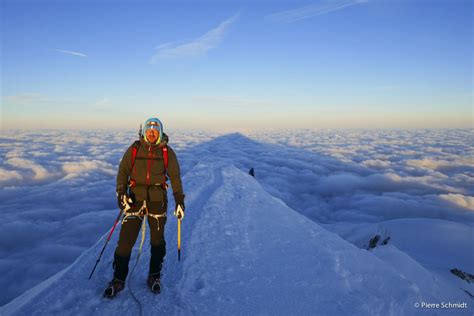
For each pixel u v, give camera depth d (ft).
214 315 7.38
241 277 9.31
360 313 7.72
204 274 9.37
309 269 9.86
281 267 10.01
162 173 8.32
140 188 8.15
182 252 10.94
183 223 14.47
